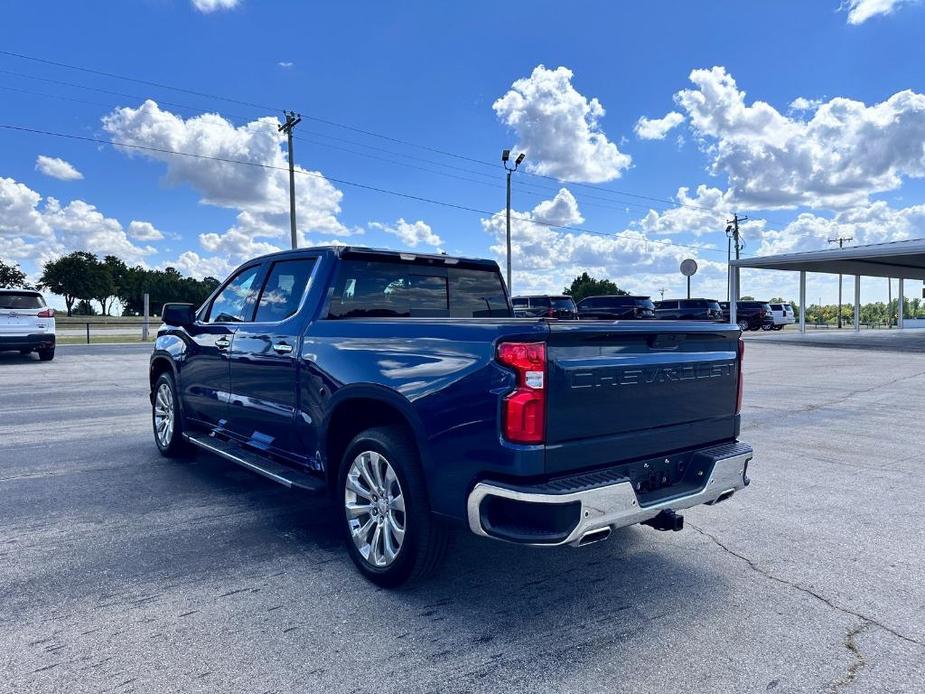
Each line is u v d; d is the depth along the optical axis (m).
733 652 2.75
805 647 2.80
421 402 3.09
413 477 3.16
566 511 2.71
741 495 5.16
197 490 5.14
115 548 3.88
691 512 4.71
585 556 3.85
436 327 3.12
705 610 3.15
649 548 3.98
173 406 5.91
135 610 3.08
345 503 3.57
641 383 3.16
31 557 3.72
